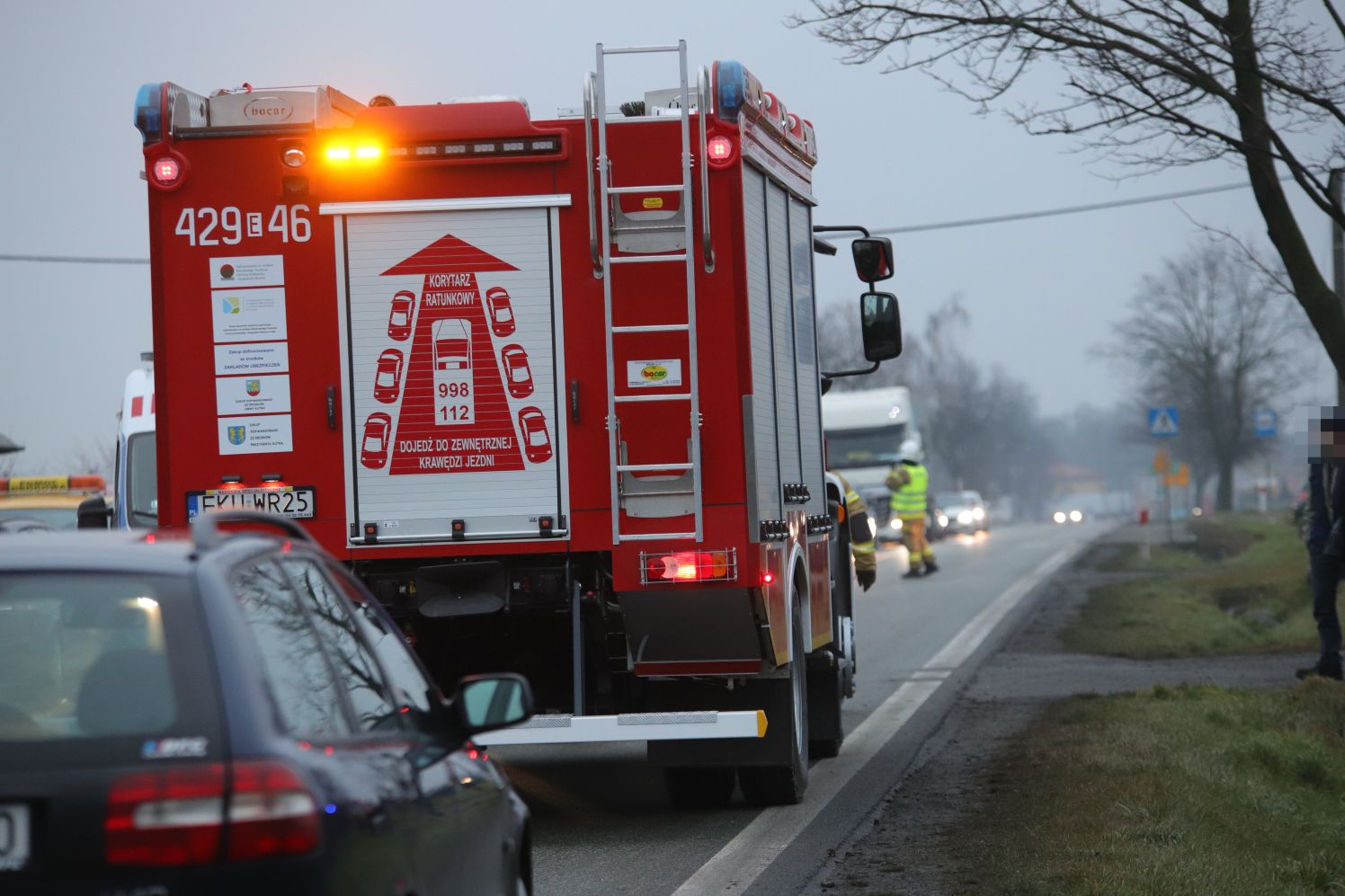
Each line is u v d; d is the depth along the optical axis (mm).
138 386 40906
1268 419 113312
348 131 25578
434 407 25531
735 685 27172
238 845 9484
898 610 73500
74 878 9438
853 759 33656
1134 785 26781
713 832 26438
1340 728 33250
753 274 25922
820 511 31172
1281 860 22266
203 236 25672
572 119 25609
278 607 11523
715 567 24859
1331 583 40812
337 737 11180
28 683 12039
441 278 25562
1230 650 51562
